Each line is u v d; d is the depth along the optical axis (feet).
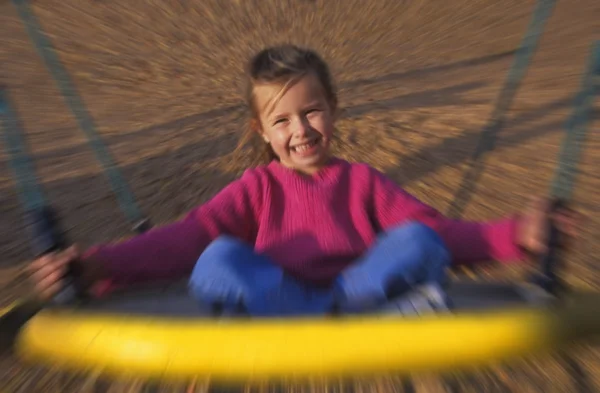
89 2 56.95
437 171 19.29
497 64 34.42
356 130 24.03
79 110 15.16
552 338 8.51
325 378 9.28
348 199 10.04
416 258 8.83
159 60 41.29
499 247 9.91
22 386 9.41
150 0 58.34
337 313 9.09
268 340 8.02
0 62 39.01
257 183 10.05
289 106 9.61
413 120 25.02
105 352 8.36
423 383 9.28
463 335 8.03
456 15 48.91
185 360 8.06
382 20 50.06
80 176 20.52
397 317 8.40
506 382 9.30
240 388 9.17
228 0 58.85
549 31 39.73
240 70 38.37
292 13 54.54
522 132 22.45
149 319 8.64
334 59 39.55
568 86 28.02
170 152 22.88
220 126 26.04
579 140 11.78
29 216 10.71
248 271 8.76
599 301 9.31
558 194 11.60
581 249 13.65
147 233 9.89
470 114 25.23
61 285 9.23
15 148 12.37
